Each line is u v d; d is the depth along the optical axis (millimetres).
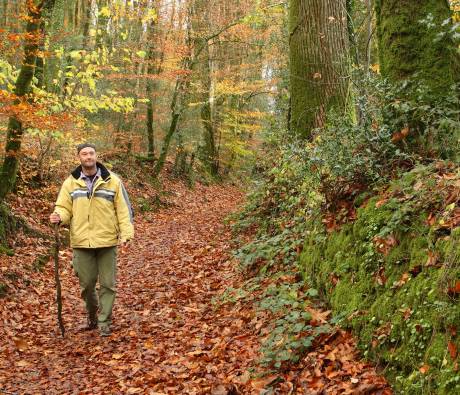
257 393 3809
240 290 5902
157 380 4488
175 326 5930
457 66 5137
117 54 17047
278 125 12156
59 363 5227
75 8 19469
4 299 7297
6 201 10891
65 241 11008
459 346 2932
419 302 3457
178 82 20047
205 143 27562
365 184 5188
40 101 9961
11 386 4695
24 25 11328
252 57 26203
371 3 12336
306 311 4621
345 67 9172
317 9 9258
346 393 3387
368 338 3850
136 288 8016
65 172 14023
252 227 9648
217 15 20672
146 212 16750
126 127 19797
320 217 5828
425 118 4992
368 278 4262
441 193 3902
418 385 3104
